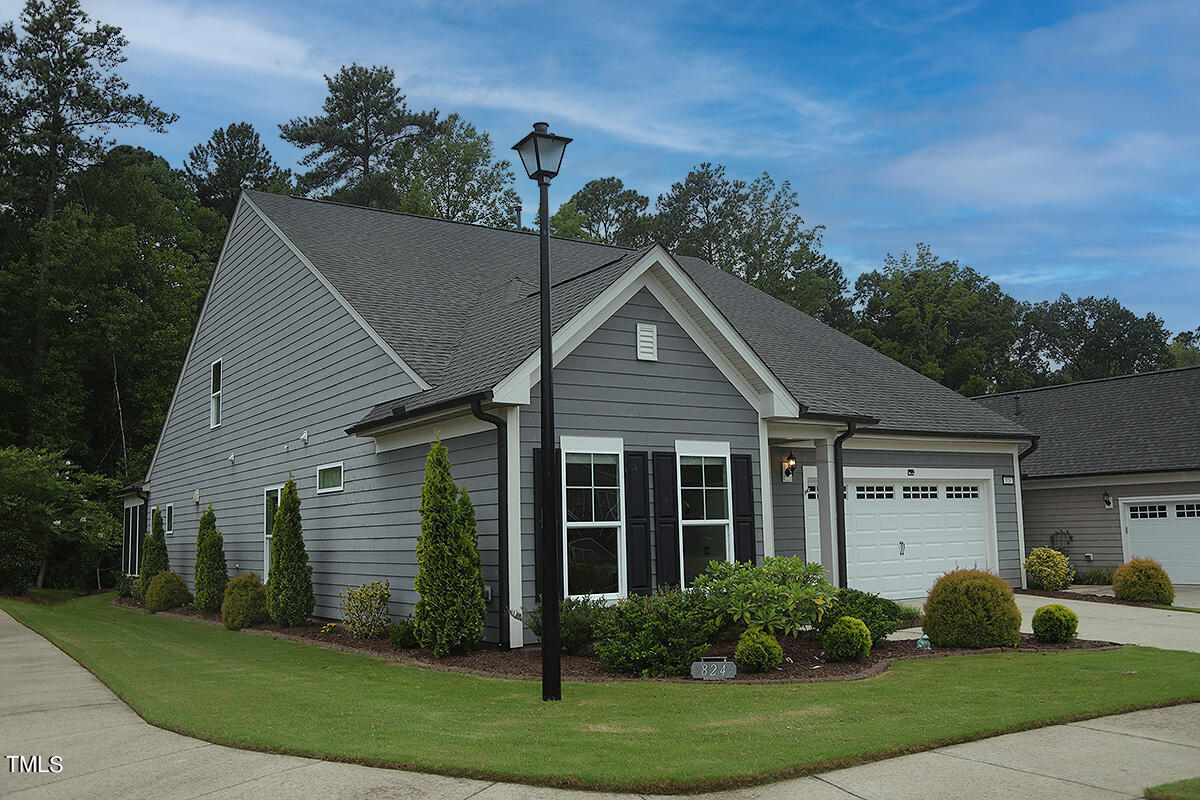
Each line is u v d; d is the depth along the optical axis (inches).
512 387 429.7
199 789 229.5
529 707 311.0
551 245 788.0
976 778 226.7
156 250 1535.4
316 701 328.5
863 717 286.0
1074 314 2490.2
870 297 2080.5
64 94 1531.7
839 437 609.0
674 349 506.3
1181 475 821.9
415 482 512.7
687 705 310.8
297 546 601.0
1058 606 457.1
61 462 1080.8
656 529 484.4
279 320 709.9
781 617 403.2
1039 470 922.7
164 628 647.1
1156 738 262.1
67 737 290.0
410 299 618.8
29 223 1542.8
